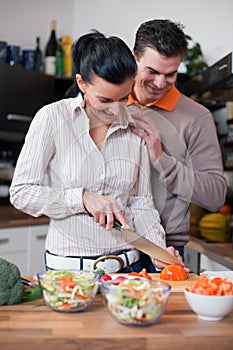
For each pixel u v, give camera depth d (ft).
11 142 14.56
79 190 5.83
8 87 12.97
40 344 4.18
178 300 5.30
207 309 4.66
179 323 4.63
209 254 9.37
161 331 4.42
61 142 5.94
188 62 12.38
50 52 14.08
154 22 6.78
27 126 13.70
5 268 5.04
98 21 13.99
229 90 10.09
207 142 7.46
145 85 6.97
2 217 12.35
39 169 5.95
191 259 10.71
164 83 6.83
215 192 7.35
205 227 12.24
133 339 4.25
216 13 12.69
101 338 4.24
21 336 4.23
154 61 6.65
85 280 4.96
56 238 6.16
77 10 14.42
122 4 13.58
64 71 14.07
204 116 7.49
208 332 4.42
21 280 5.31
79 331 4.37
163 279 6.06
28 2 14.52
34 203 5.91
